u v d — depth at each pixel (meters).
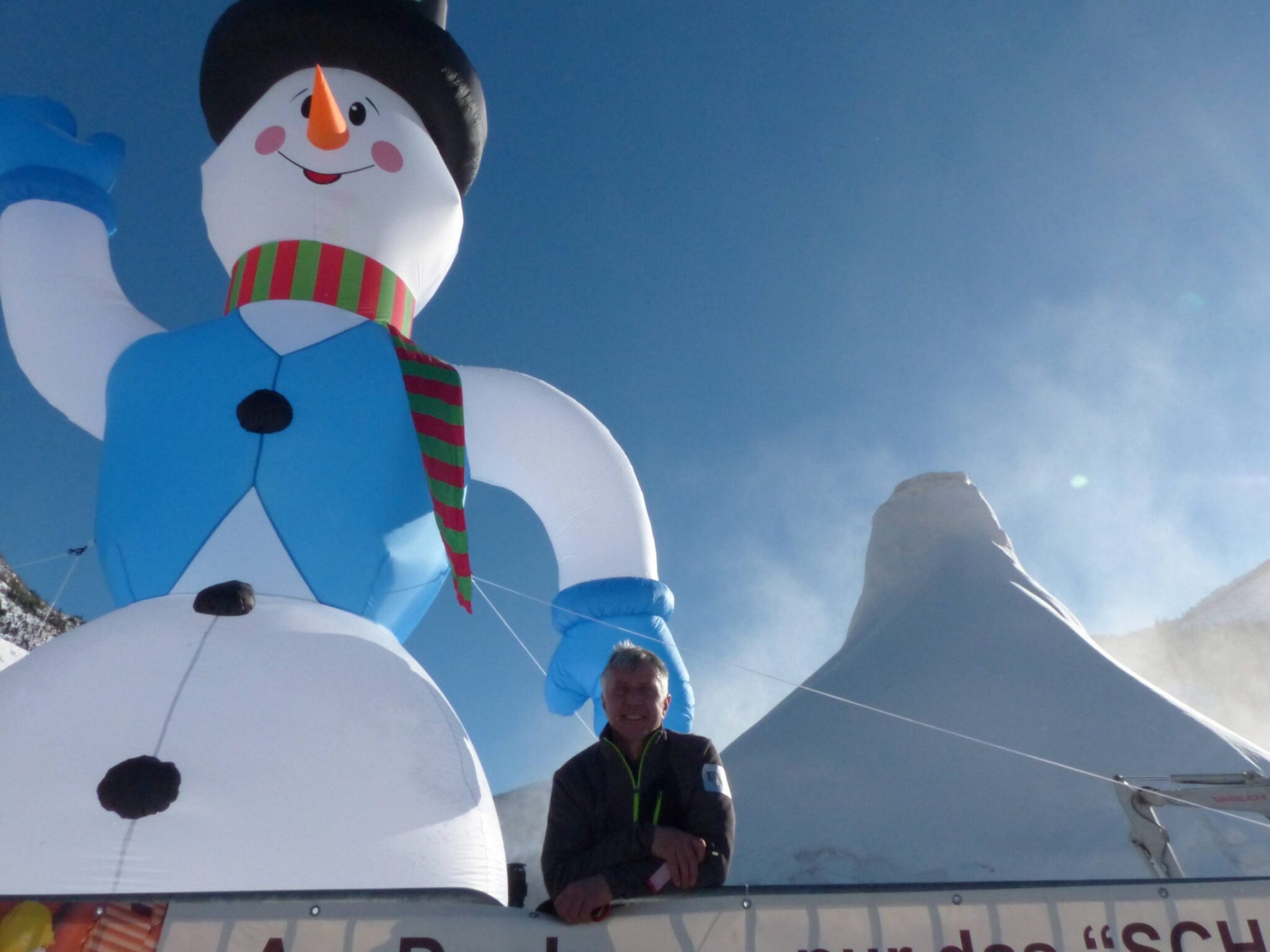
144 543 4.98
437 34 6.66
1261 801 6.56
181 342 5.54
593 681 5.64
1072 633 12.51
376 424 5.34
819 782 10.23
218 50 6.61
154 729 4.06
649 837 2.88
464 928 2.79
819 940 2.81
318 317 5.66
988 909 2.86
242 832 3.87
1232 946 2.82
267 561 4.93
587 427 6.09
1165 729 10.24
